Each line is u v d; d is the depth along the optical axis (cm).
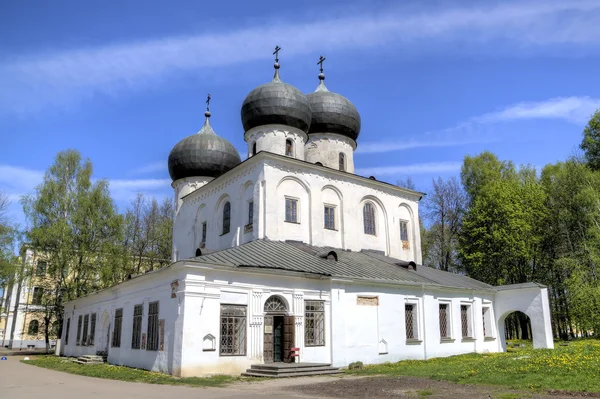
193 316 2008
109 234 4391
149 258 5684
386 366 2441
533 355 2277
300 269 2405
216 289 2098
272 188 3083
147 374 2031
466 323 3325
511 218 4516
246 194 3231
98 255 4256
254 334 2181
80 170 4509
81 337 3562
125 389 1572
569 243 4528
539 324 3312
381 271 2900
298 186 3244
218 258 2266
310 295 2416
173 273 2144
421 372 1997
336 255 2836
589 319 3741
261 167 3086
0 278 4469
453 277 3597
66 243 4119
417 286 2936
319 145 3841
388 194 3797
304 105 3572
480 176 5472
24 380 1900
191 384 1736
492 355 2947
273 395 1421
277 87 3522
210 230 3562
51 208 4284
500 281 4519
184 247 3891
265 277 2277
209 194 3653
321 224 3272
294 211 3183
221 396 1394
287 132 3506
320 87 4075
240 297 2175
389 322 2723
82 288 4153
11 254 4397
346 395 1425
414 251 3897
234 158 4147
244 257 2392
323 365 2178
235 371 2084
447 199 5547
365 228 3600
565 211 4541
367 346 2575
